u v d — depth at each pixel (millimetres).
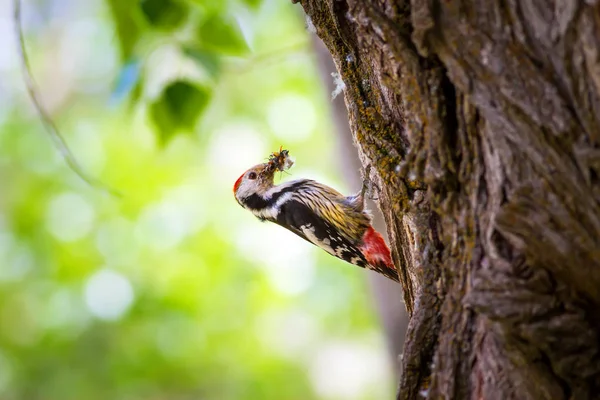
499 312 4652
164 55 9648
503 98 4641
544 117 4527
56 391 18703
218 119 21469
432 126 5059
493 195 4793
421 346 5250
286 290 21125
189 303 19438
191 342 19344
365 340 22016
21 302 19812
